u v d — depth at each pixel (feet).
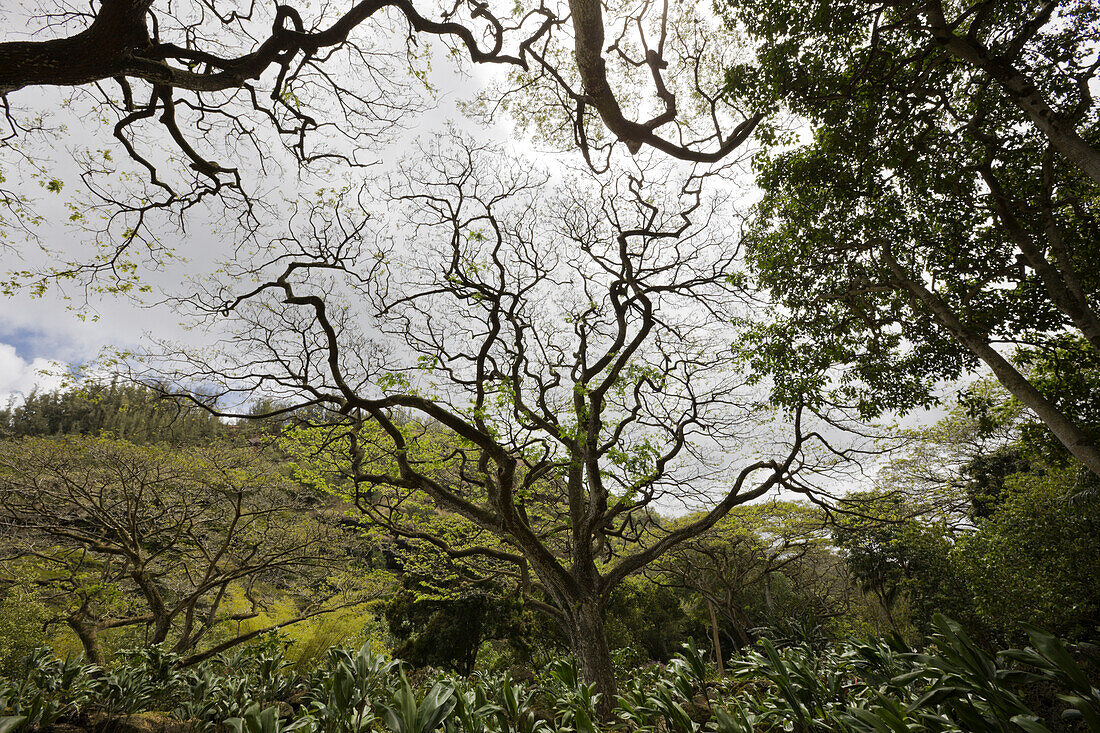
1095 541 37.93
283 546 48.83
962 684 9.82
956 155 31.94
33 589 48.52
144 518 45.60
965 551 48.42
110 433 46.19
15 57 13.88
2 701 19.51
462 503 35.83
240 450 47.09
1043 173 29.63
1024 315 32.32
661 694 15.87
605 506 35.81
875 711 10.77
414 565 55.52
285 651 45.57
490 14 24.43
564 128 37.99
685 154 27.91
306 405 32.86
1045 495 41.55
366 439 39.88
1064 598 37.76
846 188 31.76
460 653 65.72
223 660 33.30
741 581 65.98
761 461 38.14
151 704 26.96
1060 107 27.27
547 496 49.39
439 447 43.29
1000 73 24.18
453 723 12.18
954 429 74.28
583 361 45.70
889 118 29.01
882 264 35.17
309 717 15.62
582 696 16.40
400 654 66.49
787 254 35.04
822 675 18.21
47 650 26.96
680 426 40.60
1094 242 30.17
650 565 65.67
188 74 19.10
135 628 57.16
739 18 28.94
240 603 60.13
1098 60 24.12
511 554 43.16
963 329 30.19
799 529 65.00
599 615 35.32
